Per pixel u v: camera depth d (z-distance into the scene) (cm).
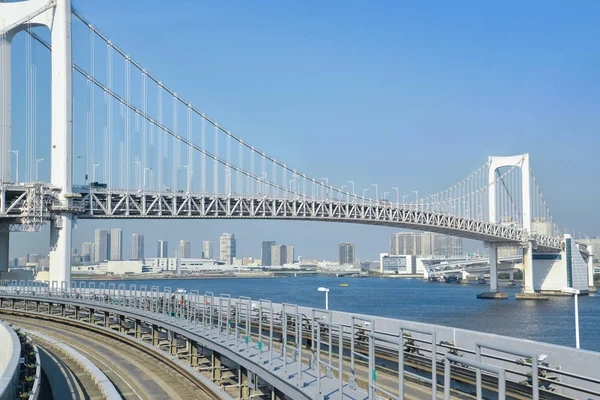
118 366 2748
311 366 1614
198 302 2880
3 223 6066
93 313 3978
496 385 1423
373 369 1190
